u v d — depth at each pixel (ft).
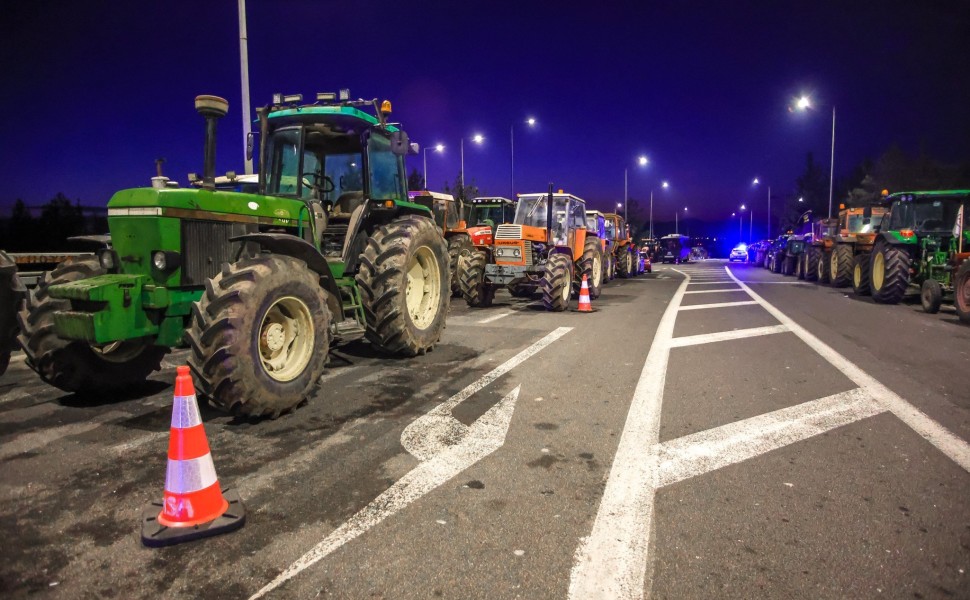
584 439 13.30
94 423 14.57
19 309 17.39
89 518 9.66
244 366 13.57
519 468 11.67
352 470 11.56
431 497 10.39
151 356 17.69
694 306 39.81
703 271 99.60
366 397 16.69
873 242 47.75
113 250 15.12
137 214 14.65
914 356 22.17
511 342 25.34
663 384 18.12
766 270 103.35
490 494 10.51
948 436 13.35
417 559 8.42
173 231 14.80
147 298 14.44
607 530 9.23
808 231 75.31
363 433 13.67
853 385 17.85
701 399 16.46
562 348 23.94
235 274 13.98
